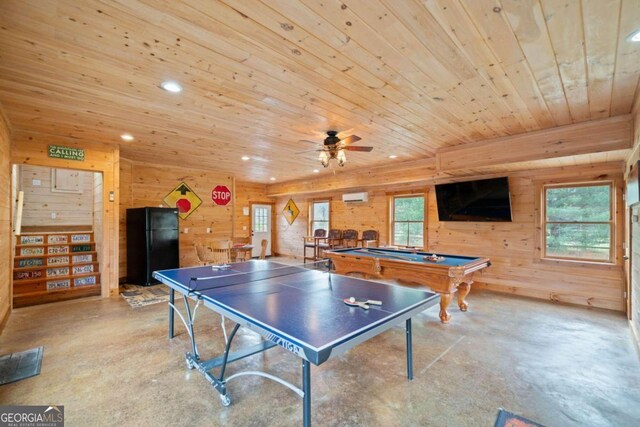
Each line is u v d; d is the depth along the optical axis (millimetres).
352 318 1808
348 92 2812
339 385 2330
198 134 4191
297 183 8844
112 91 2789
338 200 8328
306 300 2219
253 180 9023
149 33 1919
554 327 3553
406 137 4277
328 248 7859
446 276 3592
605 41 1981
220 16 1755
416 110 3240
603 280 4285
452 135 4180
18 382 2328
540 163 4207
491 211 5211
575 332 3395
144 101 3020
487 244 5402
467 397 2178
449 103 3053
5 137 3439
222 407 2049
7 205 3670
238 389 2268
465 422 1911
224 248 6070
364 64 2309
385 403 2104
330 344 1419
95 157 4582
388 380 2402
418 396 2188
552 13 1723
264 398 2154
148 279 5375
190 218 6863
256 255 9758
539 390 2268
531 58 2201
